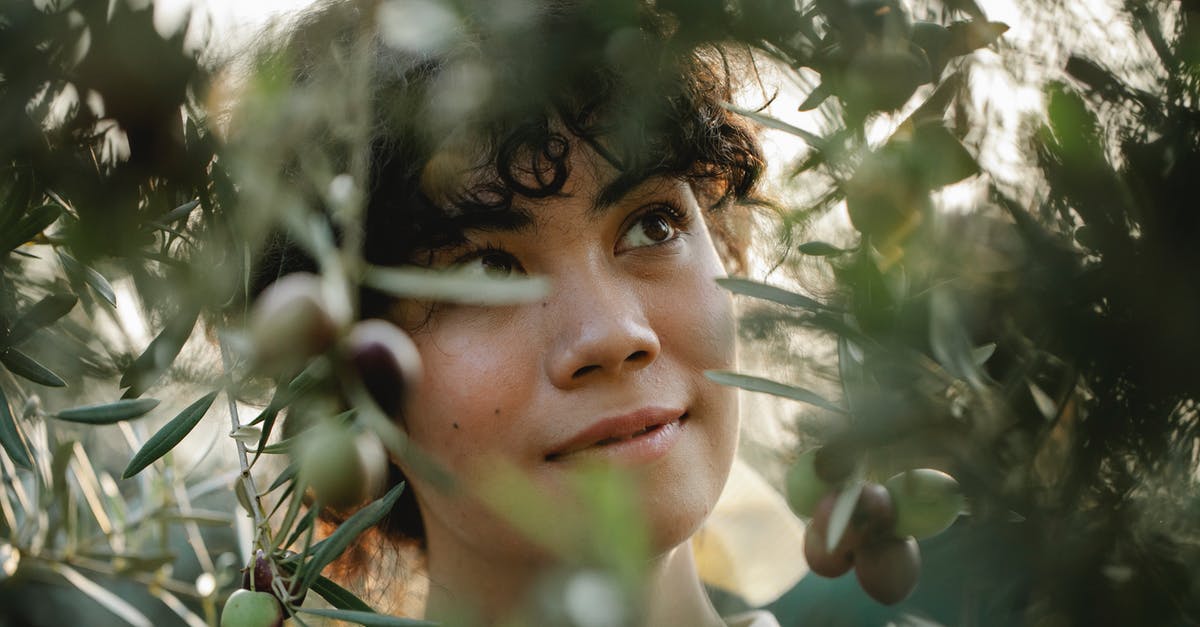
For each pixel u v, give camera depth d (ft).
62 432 3.66
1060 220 2.45
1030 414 2.40
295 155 2.54
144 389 2.31
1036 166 2.47
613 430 2.99
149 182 2.38
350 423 2.08
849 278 2.24
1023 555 2.47
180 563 5.11
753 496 4.91
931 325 2.10
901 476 2.47
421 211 2.93
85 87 2.29
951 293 2.26
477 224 2.94
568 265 3.02
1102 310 2.37
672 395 3.11
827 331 2.40
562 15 2.43
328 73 2.86
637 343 2.98
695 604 3.76
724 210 4.06
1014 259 2.43
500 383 3.01
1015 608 2.49
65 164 2.32
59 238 2.42
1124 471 2.43
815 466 2.52
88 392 3.17
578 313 2.99
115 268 2.67
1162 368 2.32
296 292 2.05
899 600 2.62
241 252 2.32
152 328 2.64
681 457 3.12
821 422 2.73
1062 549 2.44
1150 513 2.43
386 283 2.13
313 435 2.00
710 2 2.22
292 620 2.24
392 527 4.11
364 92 2.37
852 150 2.18
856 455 2.33
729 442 3.32
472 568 3.48
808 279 2.71
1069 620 2.44
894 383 2.29
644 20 2.40
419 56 2.79
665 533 3.05
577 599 1.33
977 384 2.05
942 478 2.43
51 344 2.91
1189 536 2.42
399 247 2.99
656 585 3.56
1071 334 2.36
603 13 2.32
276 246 2.97
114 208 2.34
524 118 2.73
